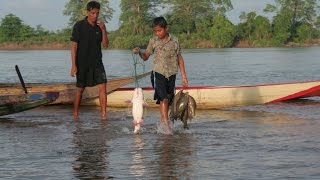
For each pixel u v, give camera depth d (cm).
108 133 905
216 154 731
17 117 1118
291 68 3083
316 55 5509
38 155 739
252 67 3225
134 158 714
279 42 10306
